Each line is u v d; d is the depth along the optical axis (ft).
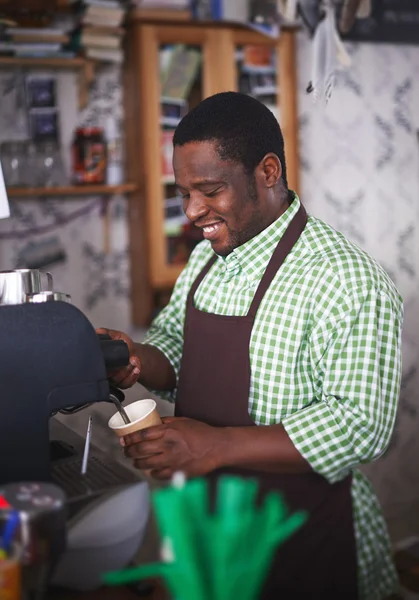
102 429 6.23
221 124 4.60
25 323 3.75
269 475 4.25
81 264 11.48
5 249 11.04
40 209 11.16
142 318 11.23
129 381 5.26
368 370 4.39
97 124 11.20
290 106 11.18
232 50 10.69
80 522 3.44
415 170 13.39
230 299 5.08
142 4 10.32
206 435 4.31
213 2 10.50
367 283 4.52
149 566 3.32
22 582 2.97
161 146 10.59
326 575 4.13
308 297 4.66
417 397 13.47
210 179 4.61
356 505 4.54
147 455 4.26
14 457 3.75
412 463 13.16
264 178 4.79
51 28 10.16
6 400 3.71
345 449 4.34
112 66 11.19
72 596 3.29
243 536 3.43
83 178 10.60
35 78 10.72
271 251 4.91
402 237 13.46
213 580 3.26
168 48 10.43
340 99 12.60
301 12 7.80
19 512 2.98
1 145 10.28
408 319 13.52
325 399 4.49
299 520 3.87
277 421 4.77
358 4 7.73
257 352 4.78
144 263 10.92
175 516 3.51
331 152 12.67
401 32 12.33
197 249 5.87
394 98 13.05
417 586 4.13
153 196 10.62
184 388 5.16
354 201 12.96
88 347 3.86
